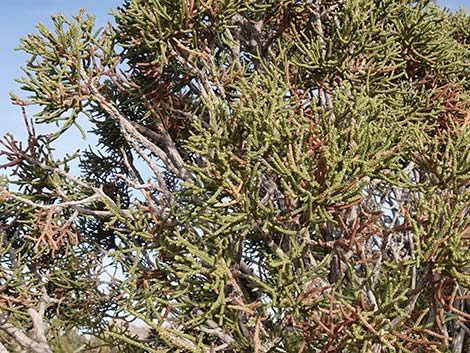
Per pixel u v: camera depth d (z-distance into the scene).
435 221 7.06
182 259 7.46
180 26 8.82
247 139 7.43
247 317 8.54
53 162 9.95
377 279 8.31
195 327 8.22
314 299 7.34
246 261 10.32
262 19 10.94
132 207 8.50
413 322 7.66
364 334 6.66
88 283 10.60
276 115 7.72
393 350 6.49
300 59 9.95
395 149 7.20
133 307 8.28
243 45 11.28
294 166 6.73
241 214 7.05
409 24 10.34
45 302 10.26
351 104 7.47
